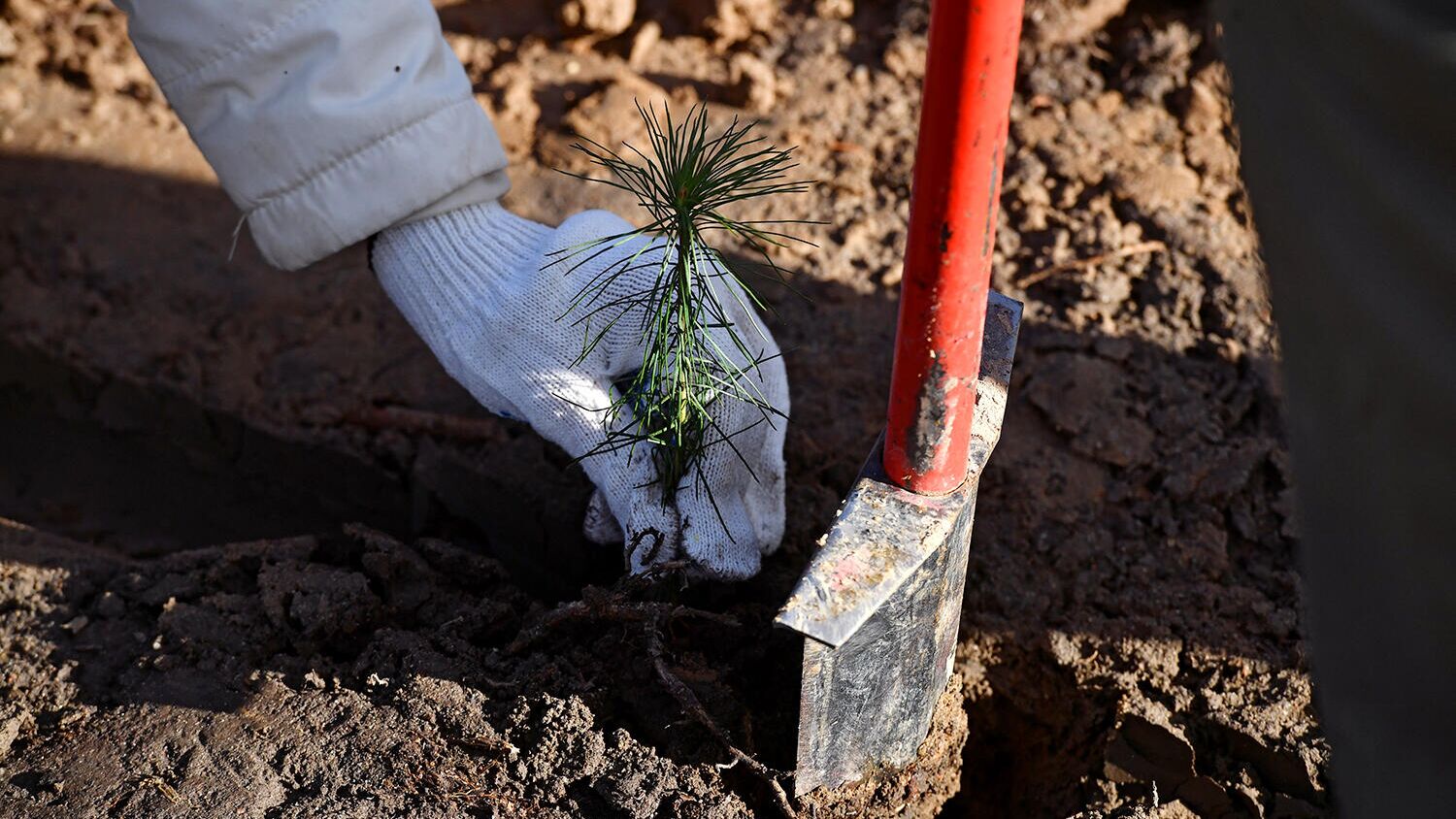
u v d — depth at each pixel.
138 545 1.42
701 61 1.55
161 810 1.19
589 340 1.22
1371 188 1.10
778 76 1.53
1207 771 1.25
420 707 1.22
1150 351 1.38
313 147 1.21
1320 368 1.12
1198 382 1.37
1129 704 1.26
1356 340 1.10
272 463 1.40
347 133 1.21
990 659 1.29
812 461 1.34
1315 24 1.12
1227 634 1.28
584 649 1.23
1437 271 1.08
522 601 1.28
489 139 1.23
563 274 1.21
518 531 1.35
